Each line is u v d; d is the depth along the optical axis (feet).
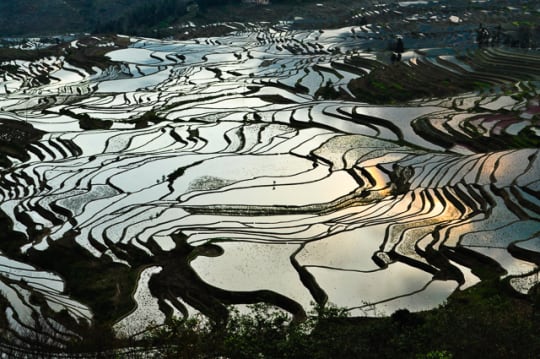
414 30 418.31
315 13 505.66
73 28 571.28
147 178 182.70
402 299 115.65
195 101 267.59
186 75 318.04
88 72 336.08
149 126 237.45
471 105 242.17
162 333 96.37
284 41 399.24
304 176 179.93
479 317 92.94
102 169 191.21
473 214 149.59
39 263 137.28
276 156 196.95
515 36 372.99
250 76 308.40
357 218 151.12
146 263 133.39
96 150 211.82
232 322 97.55
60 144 219.00
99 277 129.29
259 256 132.77
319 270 125.80
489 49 337.72
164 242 141.49
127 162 196.65
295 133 218.59
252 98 268.41
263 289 119.85
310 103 256.11
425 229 142.51
